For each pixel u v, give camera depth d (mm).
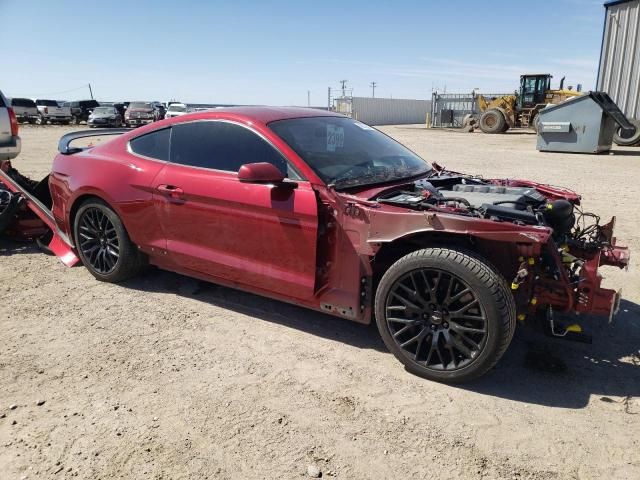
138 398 3031
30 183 6484
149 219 4309
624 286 4793
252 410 2916
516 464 2504
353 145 4090
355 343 3713
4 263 5422
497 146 20719
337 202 3385
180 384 3176
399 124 62719
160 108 40625
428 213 3066
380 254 3420
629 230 6641
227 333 3854
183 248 4176
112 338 3762
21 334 3816
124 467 2480
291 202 3453
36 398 3031
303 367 3379
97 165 4621
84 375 3270
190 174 4020
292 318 4113
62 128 34188
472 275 2936
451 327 3090
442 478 2416
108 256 4727
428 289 3115
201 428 2764
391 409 2932
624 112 19297
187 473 2443
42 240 5949
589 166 13484
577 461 2521
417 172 4156
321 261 3520
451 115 41719
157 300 4453
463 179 4227
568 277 3221
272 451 2592
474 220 2939
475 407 2953
